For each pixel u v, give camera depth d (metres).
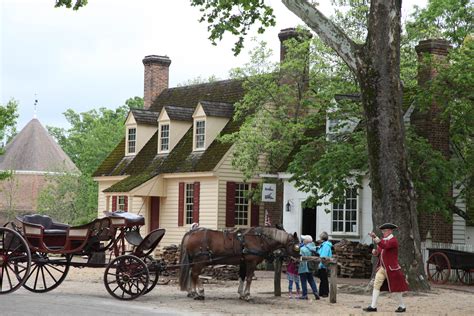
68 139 80.94
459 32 40.34
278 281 22.50
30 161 61.91
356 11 36.78
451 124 32.47
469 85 29.42
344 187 29.81
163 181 41.62
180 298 21.20
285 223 36.84
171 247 29.62
